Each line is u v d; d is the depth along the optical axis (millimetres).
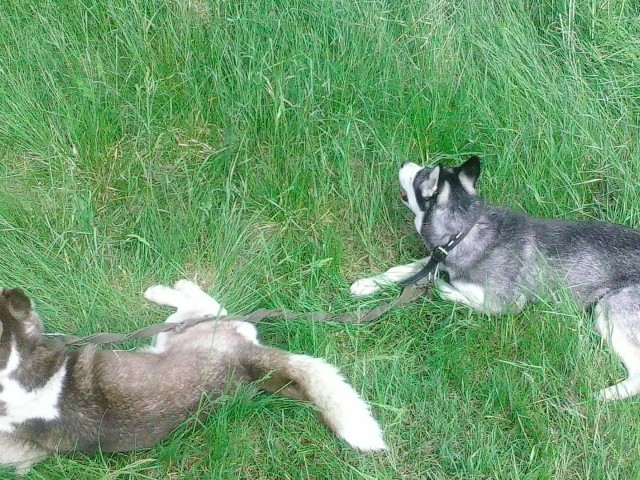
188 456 2086
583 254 2318
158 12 2652
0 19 2590
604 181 2566
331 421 2059
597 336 2281
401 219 2529
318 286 2373
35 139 2502
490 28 2727
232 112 2561
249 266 2381
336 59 2639
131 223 2432
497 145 2586
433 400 2201
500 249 2336
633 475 2078
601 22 2770
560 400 2199
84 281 2291
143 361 2082
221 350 2117
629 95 2688
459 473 2100
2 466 2033
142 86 2574
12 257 2309
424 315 2365
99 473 2037
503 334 2281
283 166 2521
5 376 1974
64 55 2574
